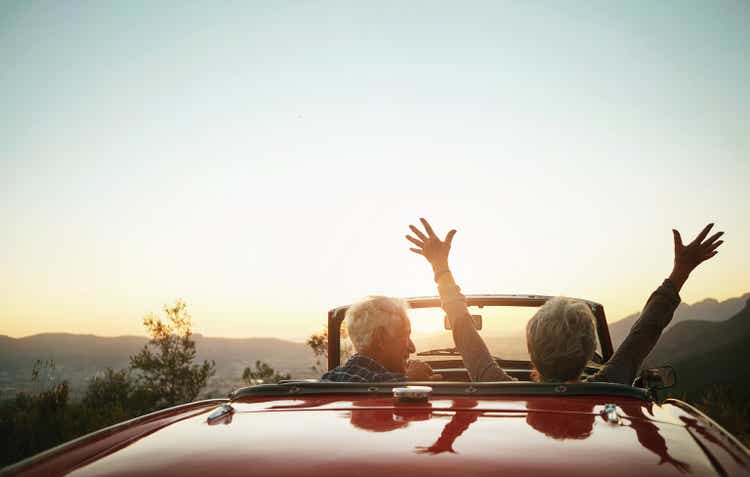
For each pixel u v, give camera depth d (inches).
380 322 100.3
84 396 543.5
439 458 51.6
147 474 52.9
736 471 52.1
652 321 97.8
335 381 97.9
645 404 78.4
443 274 104.7
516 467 49.6
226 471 51.3
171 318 729.6
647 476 48.9
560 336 90.1
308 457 53.0
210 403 94.4
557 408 73.5
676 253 101.4
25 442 404.2
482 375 92.6
